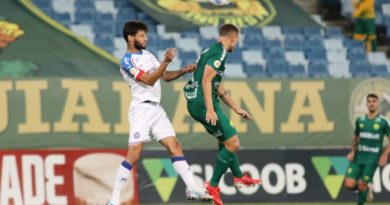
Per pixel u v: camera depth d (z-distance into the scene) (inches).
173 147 1364.4
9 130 2066.9
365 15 2871.6
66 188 2054.6
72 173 2058.3
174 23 2669.8
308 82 2223.2
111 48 2519.7
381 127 2084.2
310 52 2694.4
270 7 2815.0
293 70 2613.2
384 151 2095.2
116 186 1362.0
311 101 2220.7
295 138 2208.4
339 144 2229.3
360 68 2684.5
